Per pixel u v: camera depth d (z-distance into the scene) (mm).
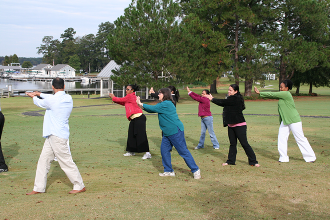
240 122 5996
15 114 20812
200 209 3783
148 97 37906
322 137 9312
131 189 4613
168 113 5215
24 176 5508
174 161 6734
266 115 16547
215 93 47844
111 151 7988
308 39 36781
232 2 31734
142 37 27891
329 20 35000
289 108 6230
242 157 6949
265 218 3502
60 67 114875
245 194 4332
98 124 14273
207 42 32844
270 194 4316
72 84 87062
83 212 3656
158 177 5359
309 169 5684
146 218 3492
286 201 4039
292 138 9336
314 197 4160
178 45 28391
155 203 3986
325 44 37844
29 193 4445
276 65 39719
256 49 31750
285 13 34656
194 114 18031
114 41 28000
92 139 9938
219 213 3656
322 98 33750
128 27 28812
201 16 35094
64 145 4359
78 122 15125
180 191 4500
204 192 4449
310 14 33188
